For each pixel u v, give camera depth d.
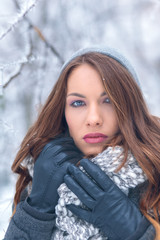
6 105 2.30
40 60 1.93
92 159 1.04
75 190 1.01
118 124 1.08
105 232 0.97
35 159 1.20
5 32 1.30
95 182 1.04
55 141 1.18
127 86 1.08
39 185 1.11
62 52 2.14
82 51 1.16
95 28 2.34
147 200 1.01
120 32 2.49
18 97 2.29
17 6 1.75
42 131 1.23
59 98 1.17
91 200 0.98
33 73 2.08
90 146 1.09
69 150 1.16
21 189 1.32
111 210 0.97
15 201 1.33
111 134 1.08
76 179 1.04
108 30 2.50
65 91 1.14
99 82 1.04
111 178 1.02
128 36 2.50
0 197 1.90
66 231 1.07
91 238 1.00
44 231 1.05
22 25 1.74
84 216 0.99
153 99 2.50
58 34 2.25
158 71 2.70
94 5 2.33
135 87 1.12
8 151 1.89
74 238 0.98
